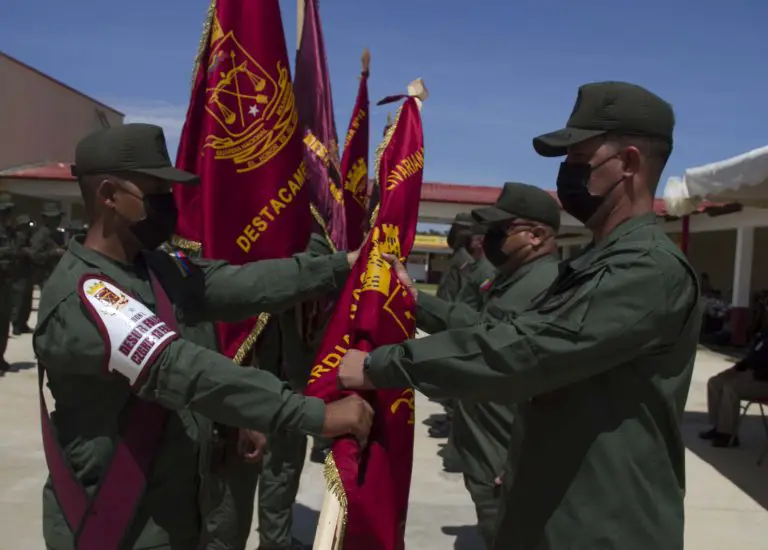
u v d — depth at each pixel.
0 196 12.38
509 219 3.35
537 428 1.93
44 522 2.01
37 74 25.14
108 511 1.90
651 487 1.80
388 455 2.24
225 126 2.99
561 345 1.73
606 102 1.88
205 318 2.34
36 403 7.25
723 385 6.82
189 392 1.83
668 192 8.25
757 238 19.88
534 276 3.08
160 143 2.04
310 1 3.69
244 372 1.89
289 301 2.46
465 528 4.55
